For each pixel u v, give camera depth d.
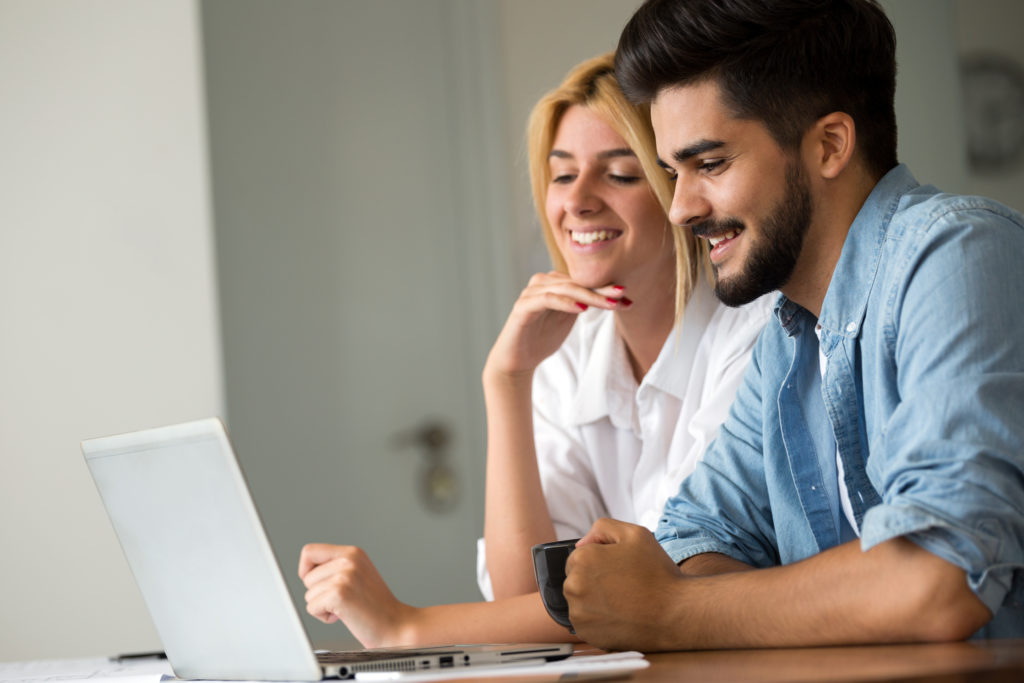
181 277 2.77
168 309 2.75
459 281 3.58
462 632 1.21
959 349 0.93
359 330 3.31
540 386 1.82
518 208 3.48
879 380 1.05
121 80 2.78
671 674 0.75
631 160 1.62
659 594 0.96
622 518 1.73
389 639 1.21
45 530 2.66
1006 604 0.91
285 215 3.16
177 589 0.92
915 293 0.99
